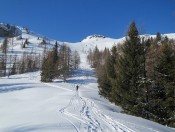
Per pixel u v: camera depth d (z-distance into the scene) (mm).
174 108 28266
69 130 16156
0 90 56562
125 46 31828
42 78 82625
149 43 31250
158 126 21422
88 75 106875
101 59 114562
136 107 28828
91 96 47531
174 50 30953
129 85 30891
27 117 22500
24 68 128750
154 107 29125
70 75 98875
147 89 29547
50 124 17969
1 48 172000
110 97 42625
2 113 29000
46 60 85562
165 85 29297
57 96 44375
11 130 16625
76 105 31578
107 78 46656
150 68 30453
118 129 17172
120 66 31781
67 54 105562
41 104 34469
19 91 55375
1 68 112938
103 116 22531
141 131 17156
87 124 18375
